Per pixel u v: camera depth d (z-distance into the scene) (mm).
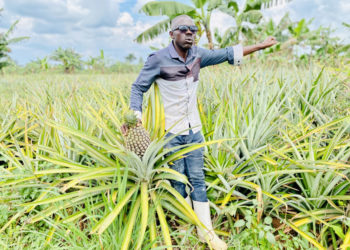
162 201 2414
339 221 2291
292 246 2191
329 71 4598
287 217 2436
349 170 2348
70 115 3336
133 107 2197
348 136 2828
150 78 2166
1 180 2848
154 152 2207
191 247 2221
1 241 2174
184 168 2395
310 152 2479
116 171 2309
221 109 3014
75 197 2494
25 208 2311
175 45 2102
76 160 3059
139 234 1988
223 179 2447
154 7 8586
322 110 3680
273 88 3779
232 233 2359
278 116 3088
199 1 9109
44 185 2695
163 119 2330
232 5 10312
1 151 3223
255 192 2535
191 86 2234
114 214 1928
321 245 2000
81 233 2061
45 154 3232
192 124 2322
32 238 2301
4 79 11805
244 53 2381
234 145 2650
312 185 2350
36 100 4547
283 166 2688
